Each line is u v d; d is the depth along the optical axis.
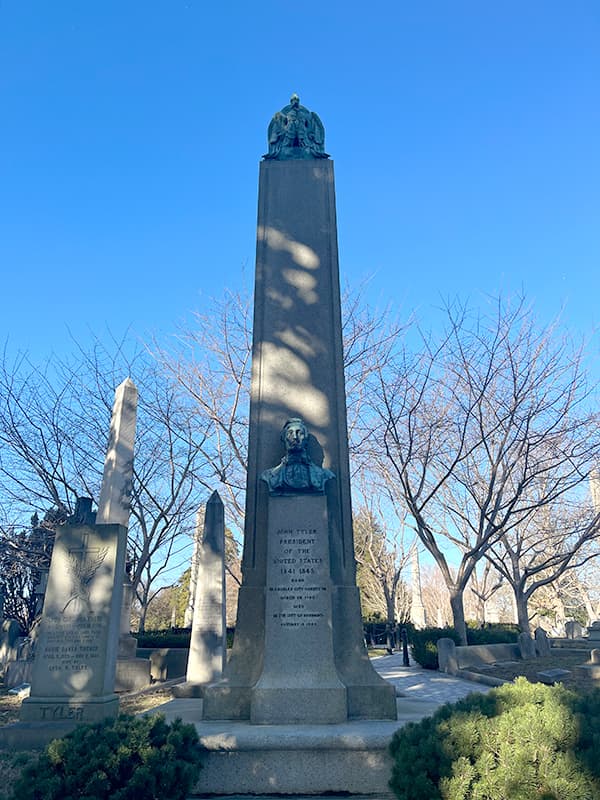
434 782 4.24
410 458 21.61
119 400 17.98
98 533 10.14
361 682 7.44
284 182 10.32
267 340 9.33
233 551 33.78
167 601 56.09
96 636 9.52
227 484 22.25
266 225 10.05
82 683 9.25
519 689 4.81
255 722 6.85
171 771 4.86
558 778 3.94
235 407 23.19
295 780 5.93
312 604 7.36
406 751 4.46
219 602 15.16
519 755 4.06
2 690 14.98
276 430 8.84
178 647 21.59
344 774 5.93
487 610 44.16
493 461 21.61
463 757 4.21
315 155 10.52
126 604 17.12
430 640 20.39
